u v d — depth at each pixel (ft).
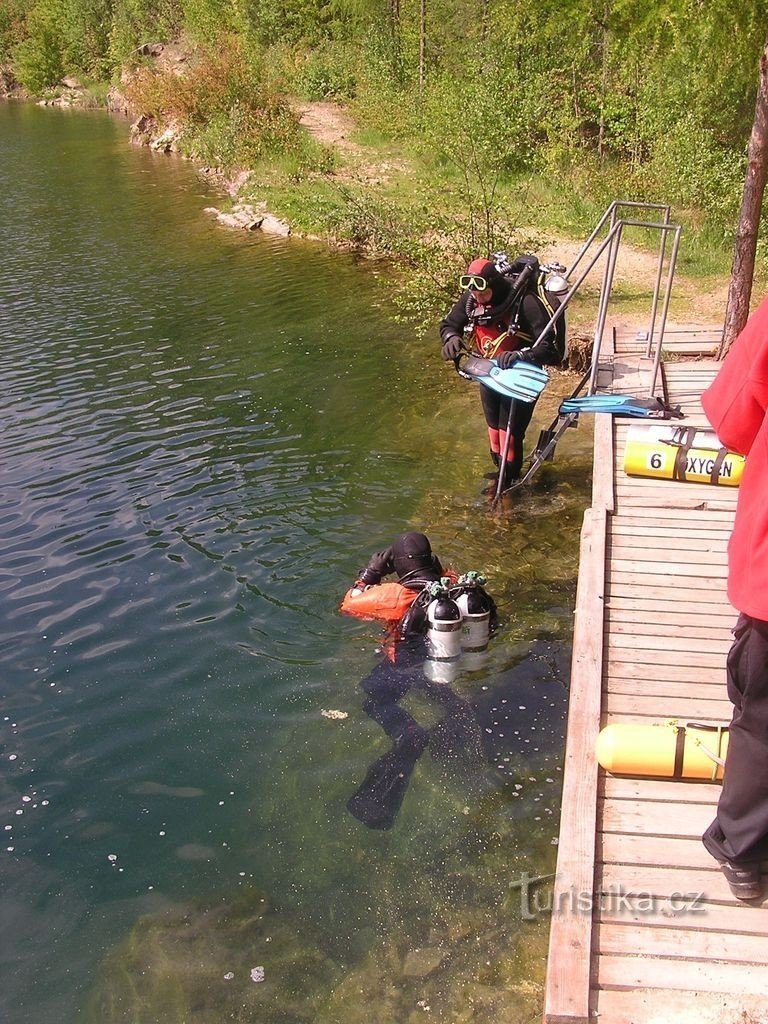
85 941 11.56
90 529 22.44
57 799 13.89
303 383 33.12
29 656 17.43
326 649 17.07
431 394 31.58
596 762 11.85
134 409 31.01
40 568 20.66
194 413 30.45
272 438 28.17
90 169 84.99
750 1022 8.63
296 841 12.80
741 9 36.96
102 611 18.79
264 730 15.03
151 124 101.55
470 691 15.40
